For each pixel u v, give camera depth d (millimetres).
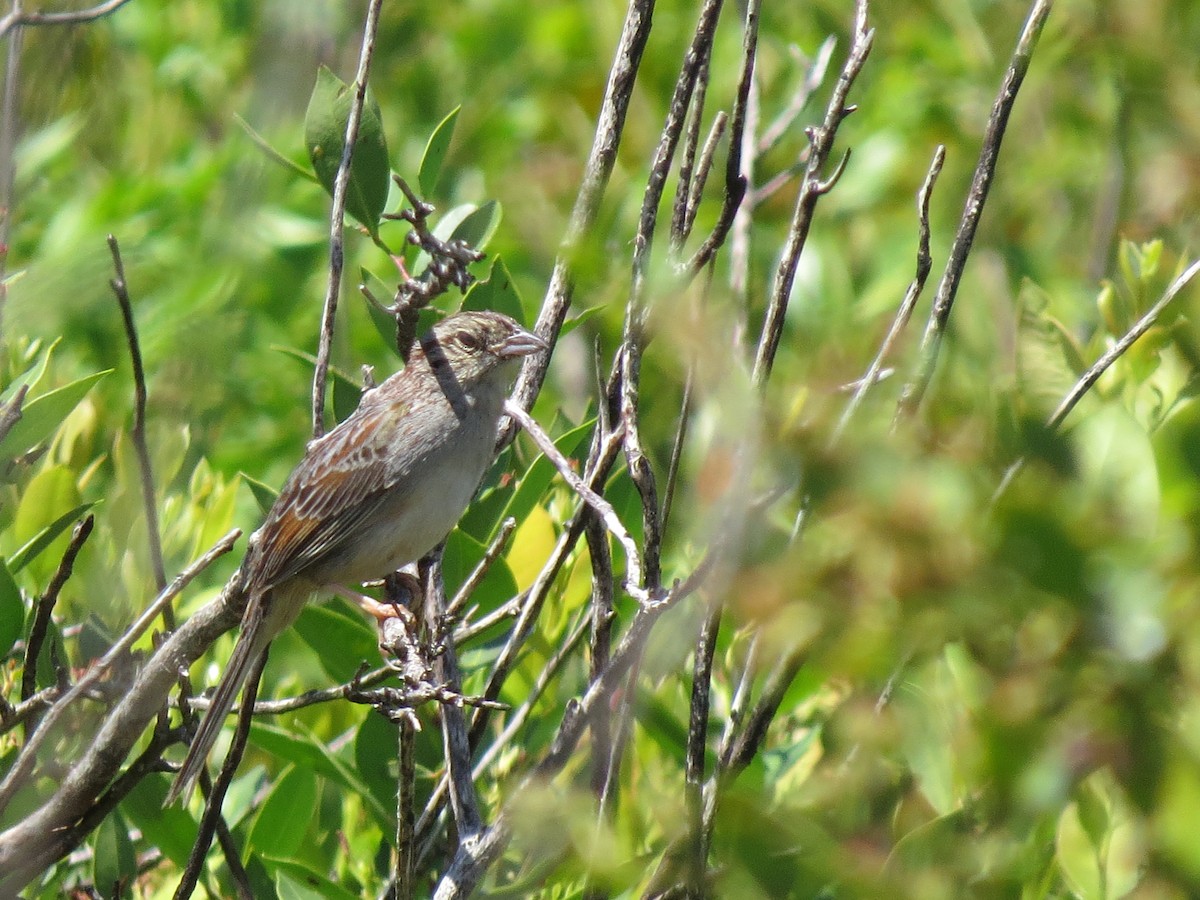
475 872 7441
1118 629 3689
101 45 16484
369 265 15492
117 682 8570
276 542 9906
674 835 5488
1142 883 4145
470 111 17703
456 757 8125
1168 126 5551
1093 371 6688
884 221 15219
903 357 6688
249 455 14648
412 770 7266
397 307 8219
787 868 4727
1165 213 6621
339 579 10242
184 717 7984
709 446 4594
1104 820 5527
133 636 7555
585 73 17688
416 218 7852
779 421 4117
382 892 9180
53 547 10070
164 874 10109
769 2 16688
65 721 9070
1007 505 3742
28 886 9258
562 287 9375
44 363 9070
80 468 11375
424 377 10258
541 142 17797
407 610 9938
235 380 14938
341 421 11078
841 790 4961
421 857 8391
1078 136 14703
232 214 14750
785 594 3926
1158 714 3707
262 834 9031
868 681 4879
